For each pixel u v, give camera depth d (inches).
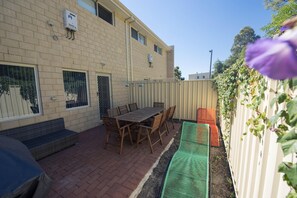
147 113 157.6
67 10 148.3
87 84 182.5
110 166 101.3
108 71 215.8
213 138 143.1
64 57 151.0
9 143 52.9
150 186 83.3
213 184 85.9
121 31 244.7
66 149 126.5
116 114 172.7
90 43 182.5
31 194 41.9
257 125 49.8
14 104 117.1
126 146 133.1
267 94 44.5
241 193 65.9
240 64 75.9
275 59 11.0
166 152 123.5
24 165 42.3
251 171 54.6
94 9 193.0
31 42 123.5
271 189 38.3
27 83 124.0
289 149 26.7
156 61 415.8
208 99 203.0
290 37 11.8
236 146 83.4
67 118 156.5
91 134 164.4
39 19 128.2
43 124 128.0
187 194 74.0
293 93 30.9
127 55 263.3
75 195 75.9
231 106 100.7
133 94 256.4
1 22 106.2
